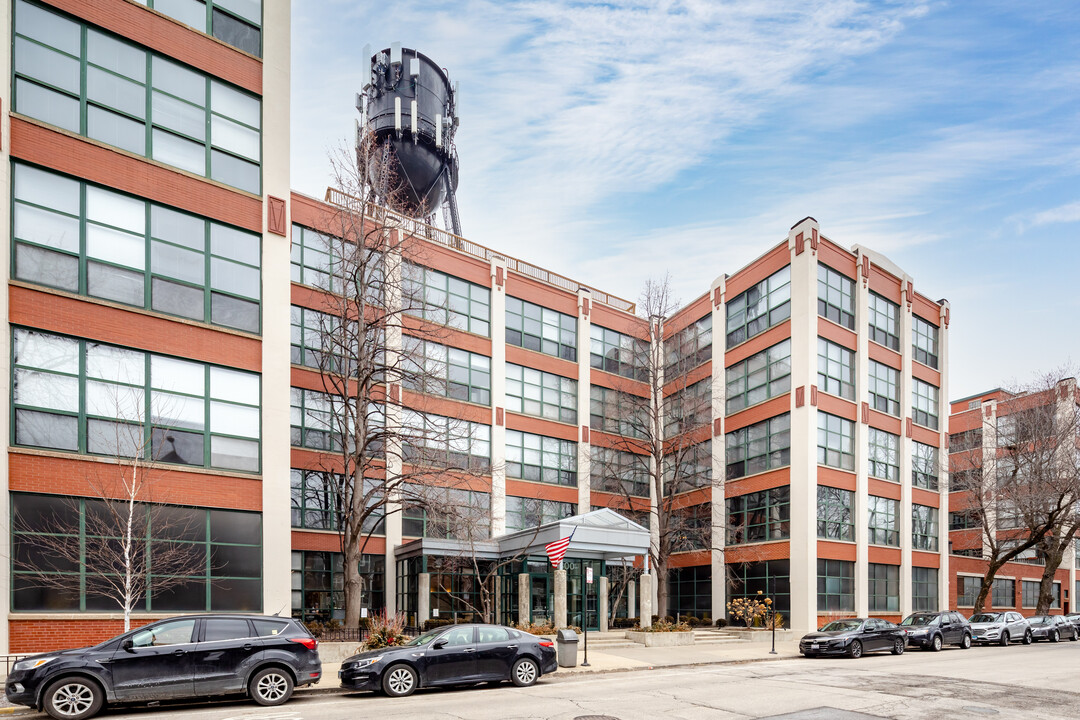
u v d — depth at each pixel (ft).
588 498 128.77
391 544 102.83
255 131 73.00
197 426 65.36
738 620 120.06
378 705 46.98
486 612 92.17
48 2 61.57
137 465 59.77
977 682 59.16
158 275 65.00
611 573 119.96
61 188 60.80
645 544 94.38
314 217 101.04
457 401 113.80
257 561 67.00
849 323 126.31
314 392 97.81
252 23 74.23
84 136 62.13
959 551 164.25
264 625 48.26
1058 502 128.26
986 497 136.26
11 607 55.01
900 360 135.44
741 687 55.93
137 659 43.96
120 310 62.34
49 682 42.14
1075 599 188.34
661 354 144.77
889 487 128.36
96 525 59.21
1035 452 132.16
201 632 46.44
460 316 117.60
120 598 59.47
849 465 121.70
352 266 97.19
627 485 136.05
